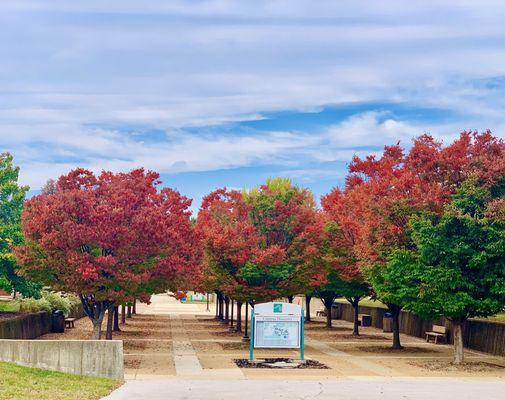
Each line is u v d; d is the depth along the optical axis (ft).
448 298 77.25
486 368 78.59
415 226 80.53
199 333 125.08
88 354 62.03
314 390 57.52
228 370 71.31
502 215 74.59
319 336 123.75
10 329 88.17
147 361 78.28
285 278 99.66
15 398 47.70
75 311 154.92
